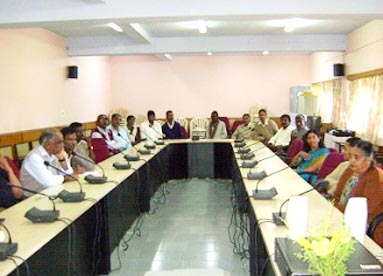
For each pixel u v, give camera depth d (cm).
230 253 369
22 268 183
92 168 425
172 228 444
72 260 267
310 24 664
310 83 1038
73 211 258
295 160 499
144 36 696
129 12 441
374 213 260
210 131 842
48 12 449
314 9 429
